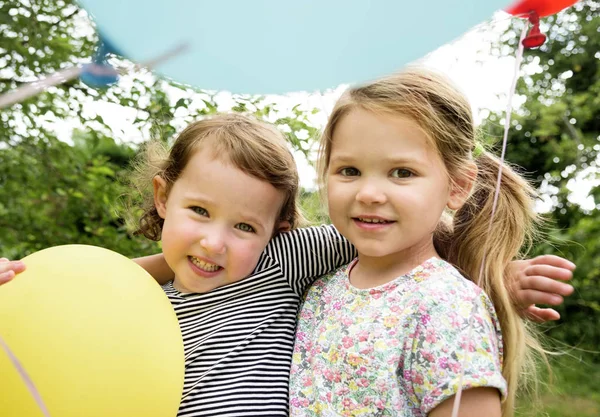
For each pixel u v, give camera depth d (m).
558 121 5.93
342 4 0.65
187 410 1.22
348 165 1.14
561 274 1.24
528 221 1.41
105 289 1.05
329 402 1.14
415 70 1.19
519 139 6.20
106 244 3.27
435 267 1.17
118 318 1.02
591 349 5.73
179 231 1.29
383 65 0.68
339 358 1.15
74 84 3.15
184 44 0.68
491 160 1.36
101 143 3.54
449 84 1.21
